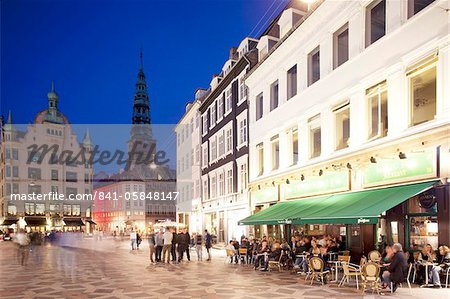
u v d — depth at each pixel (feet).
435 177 36.83
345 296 34.78
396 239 43.16
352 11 51.31
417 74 40.98
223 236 103.35
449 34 36.47
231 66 105.29
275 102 76.23
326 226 58.18
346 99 52.65
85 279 47.75
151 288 40.63
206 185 120.78
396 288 35.27
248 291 38.04
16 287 42.27
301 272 50.29
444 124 36.24
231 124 98.27
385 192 41.91
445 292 34.19
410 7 42.86
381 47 45.88
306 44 62.75
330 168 54.29
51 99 225.56
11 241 168.25
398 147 41.91
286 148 69.05
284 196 68.85
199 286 41.39
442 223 36.81
